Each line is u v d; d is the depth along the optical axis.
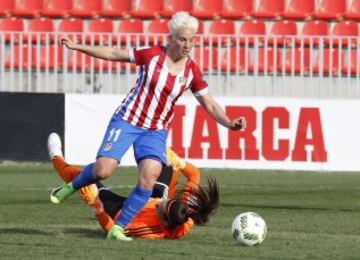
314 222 30.19
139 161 24.45
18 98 48.03
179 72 24.41
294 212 32.97
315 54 50.94
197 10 59.59
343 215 32.22
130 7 59.81
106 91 50.69
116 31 58.25
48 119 48.03
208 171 47.06
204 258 21.84
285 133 47.50
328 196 38.22
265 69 50.34
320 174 46.75
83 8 59.72
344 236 26.61
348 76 49.88
